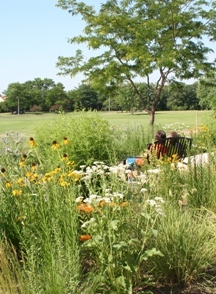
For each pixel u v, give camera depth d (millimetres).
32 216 3855
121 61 16453
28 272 3010
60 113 8781
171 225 3916
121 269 3418
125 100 89500
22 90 130250
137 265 3342
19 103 128125
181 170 5883
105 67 16453
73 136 7523
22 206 3971
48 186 4199
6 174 4480
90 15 16047
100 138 7629
